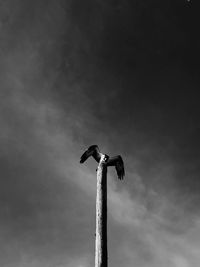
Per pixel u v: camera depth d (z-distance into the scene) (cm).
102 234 734
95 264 709
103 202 774
